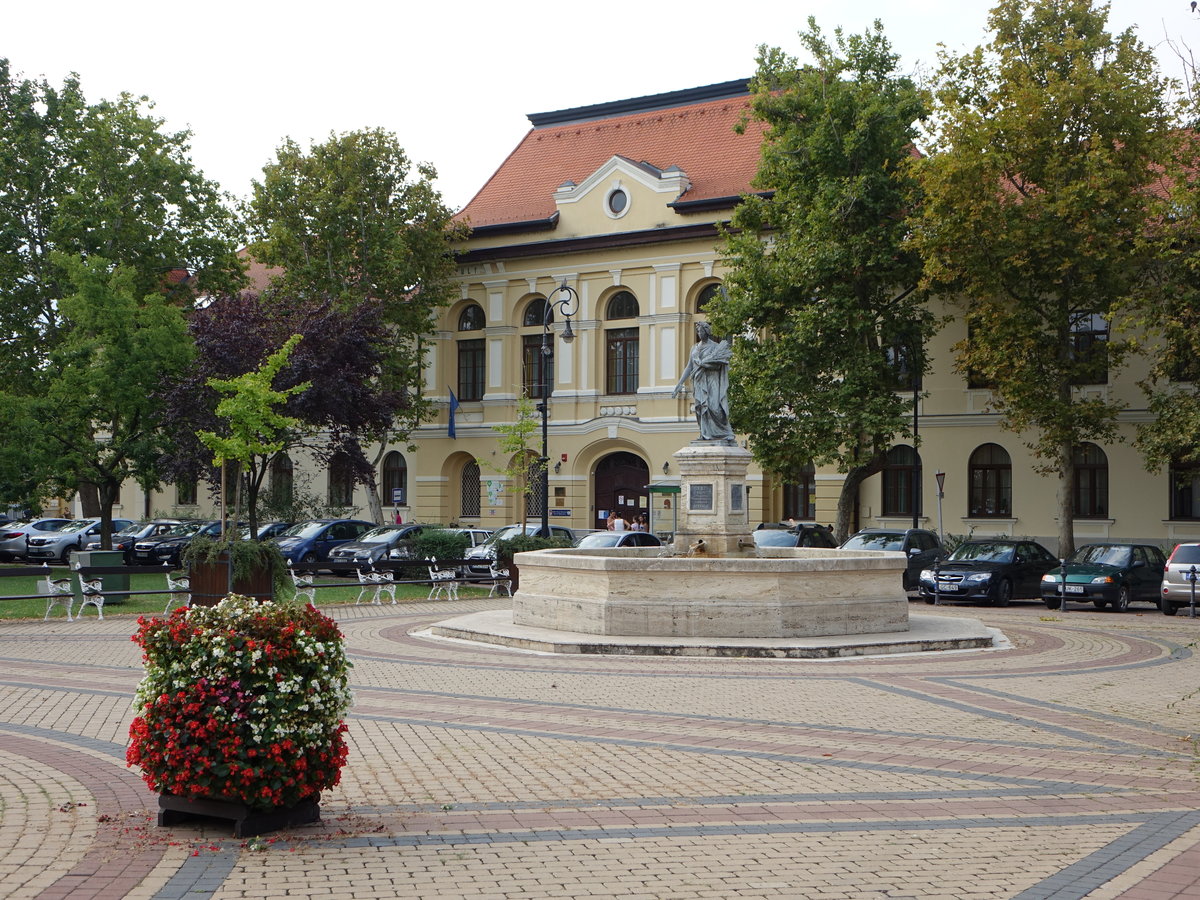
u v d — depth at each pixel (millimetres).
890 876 7301
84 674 15766
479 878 7184
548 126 53156
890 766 10484
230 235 44219
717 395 22656
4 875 7129
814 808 8977
